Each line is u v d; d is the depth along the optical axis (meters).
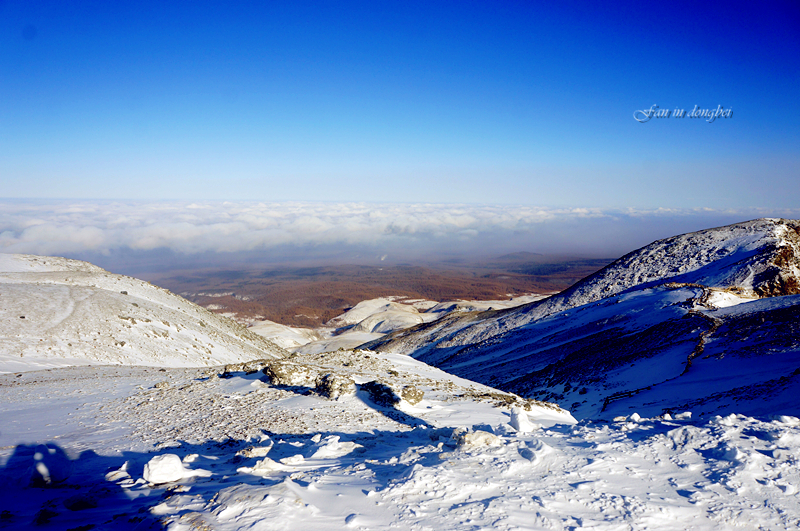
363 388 20.00
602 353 43.16
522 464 7.46
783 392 17.64
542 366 49.97
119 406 18.27
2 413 17.28
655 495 6.26
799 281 65.69
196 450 12.03
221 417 16.20
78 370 28.67
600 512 5.80
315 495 6.63
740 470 6.71
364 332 196.38
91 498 7.24
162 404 18.41
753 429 8.34
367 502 6.30
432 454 8.46
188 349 45.00
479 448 8.38
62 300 44.03
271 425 15.05
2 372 28.30
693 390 23.64
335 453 10.05
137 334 42.81
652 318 50.53
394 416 16.83
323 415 16.56
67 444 12.72
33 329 36.69
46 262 60.28
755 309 37.16
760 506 5.86
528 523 5.52
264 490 6.49
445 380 25.58
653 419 10.59
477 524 5.48
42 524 6.21
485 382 52.25
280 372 21.39
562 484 6.66
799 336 25.55
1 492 8.12
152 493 7.58
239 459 10.05
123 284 57.78
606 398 28.77
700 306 47.81
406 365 29.19
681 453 7.65
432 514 5.81
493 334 89.19
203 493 7.01
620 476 6.90
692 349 32.00
